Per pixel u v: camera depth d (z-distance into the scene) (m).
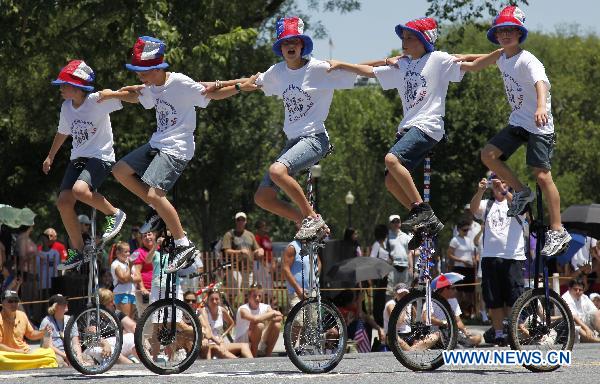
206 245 110.44
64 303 39.41
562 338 24.92
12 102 76.50
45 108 75.75
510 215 25.00
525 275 42.50
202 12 61.81
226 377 23.09
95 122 27.02
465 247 53.09
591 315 42.81
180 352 25.55
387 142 145.00
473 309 54.22
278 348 48.41
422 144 24.81
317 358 24.50
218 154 102.94
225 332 42.91
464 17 67.50
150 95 26.14
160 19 58.12
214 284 42.12
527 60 24.16
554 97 167.38
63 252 52.34
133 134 80.75
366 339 42.09
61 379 24.05
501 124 125.00
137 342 25.05
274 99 116.38
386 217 191.00
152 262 41.22
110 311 26.30
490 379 21.59
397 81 25.42
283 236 139.12
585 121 171.00
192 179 104.19
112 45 60.59
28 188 87.31
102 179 27.16
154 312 25.28
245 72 79.81
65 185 27.25
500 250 38.00
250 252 50.12
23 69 61.44
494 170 24.78
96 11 59.19
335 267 45.44
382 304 48.84
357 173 186.50
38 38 61.06
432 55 25.14
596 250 49.81
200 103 26.00
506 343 38.53
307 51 25.42
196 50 60.59
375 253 49.72
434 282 40.28
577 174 162.00
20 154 85.25
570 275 50.34
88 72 27.08
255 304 42.25
